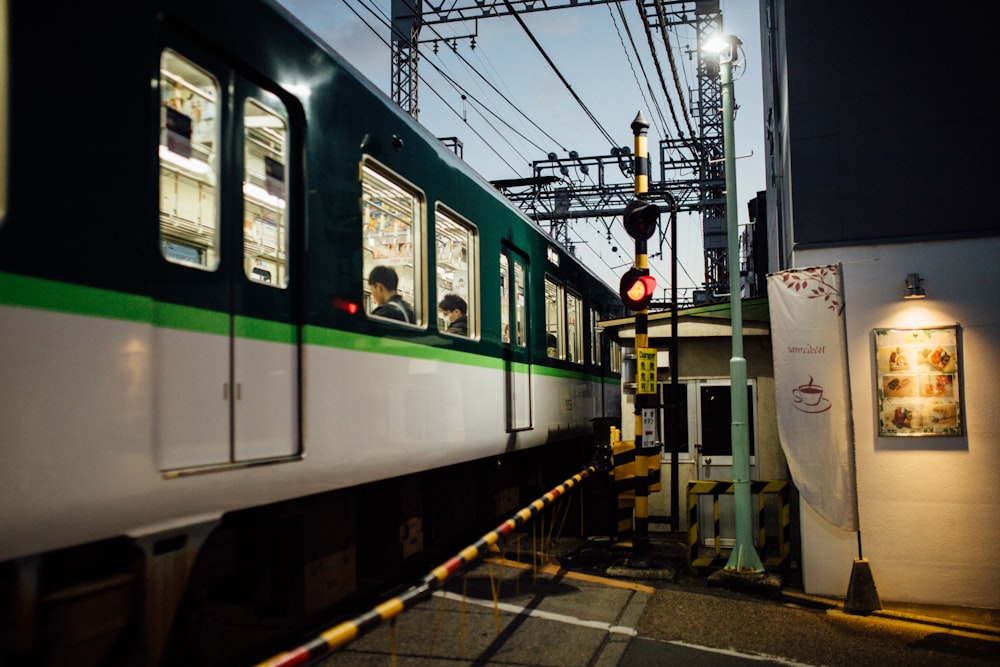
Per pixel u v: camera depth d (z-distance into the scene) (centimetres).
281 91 470
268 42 458
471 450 762
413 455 625
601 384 1441
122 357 340
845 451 691
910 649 564
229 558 457
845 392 697
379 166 591
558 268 1151
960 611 660
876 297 705
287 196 475
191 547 377
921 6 721
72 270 318
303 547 515
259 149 453
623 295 795
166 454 362
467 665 502
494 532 556
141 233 354
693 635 582
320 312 495
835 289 705
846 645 570
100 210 334
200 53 405
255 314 434
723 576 721
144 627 349
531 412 976
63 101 321
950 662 538
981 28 711
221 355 404
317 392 486
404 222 646
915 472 686
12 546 289
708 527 901
